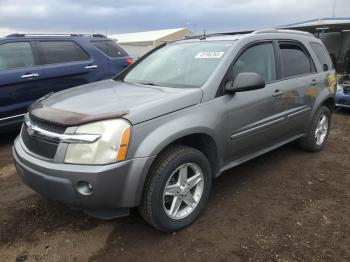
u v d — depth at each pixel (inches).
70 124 110.7
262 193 160.6
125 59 309.0
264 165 194.5
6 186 170.6
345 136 261.6
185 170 128.0
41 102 138.9
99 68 286.5
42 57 256.4
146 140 114.3
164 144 117.1
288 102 178.1
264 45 171.8
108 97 132.3
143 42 1401.3
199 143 138.6
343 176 181.5
